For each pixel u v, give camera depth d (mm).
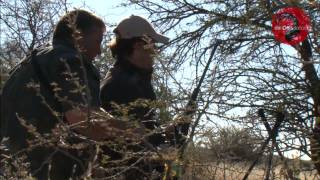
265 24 4348
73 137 2916
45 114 3121
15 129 3199
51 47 3227
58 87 3096
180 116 3102
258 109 3926
